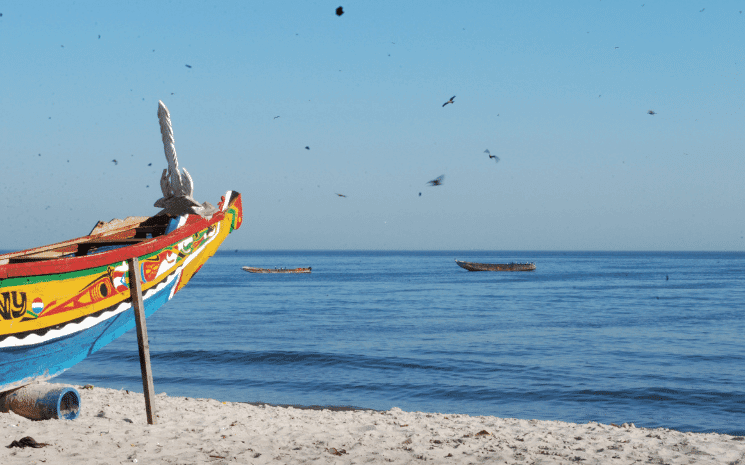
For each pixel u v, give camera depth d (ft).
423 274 385.91
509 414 50.19
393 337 101.35
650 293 215.51
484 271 421.59
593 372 69.67
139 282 25.70
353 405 52.95
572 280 308.40
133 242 29.53
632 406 53.26
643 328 113.91
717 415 49.98
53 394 25.11
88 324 24.70
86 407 32.73
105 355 77.66
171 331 109.19
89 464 19.15
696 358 79.92
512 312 147.43
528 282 290.97
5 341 21.07
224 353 80.53
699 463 23.39
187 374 66.44
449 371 70.38
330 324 121.80
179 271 30.42
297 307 162.81
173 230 30.35
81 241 30.12
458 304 171.22
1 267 20.08
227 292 225.56
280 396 56.29
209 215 32.83
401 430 29.86
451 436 28.45
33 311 21.83
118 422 27.07
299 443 24.71
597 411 51.47
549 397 56.59
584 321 126.41
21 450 20.13
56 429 23.27
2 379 22.33
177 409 34.63
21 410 25.04
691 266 542.98
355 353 82.89
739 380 64.44
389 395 57.57
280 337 100.83
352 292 224.94
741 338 99.91
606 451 25.35
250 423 30.07
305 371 69.97
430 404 53.88
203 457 20.93
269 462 20.92
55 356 24.09
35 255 28.84
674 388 60.03
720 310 151.33
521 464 22.44
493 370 71.00
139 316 25.46
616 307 160.56
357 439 26.48
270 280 317.63
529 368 72.23
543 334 105.29
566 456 24.13
